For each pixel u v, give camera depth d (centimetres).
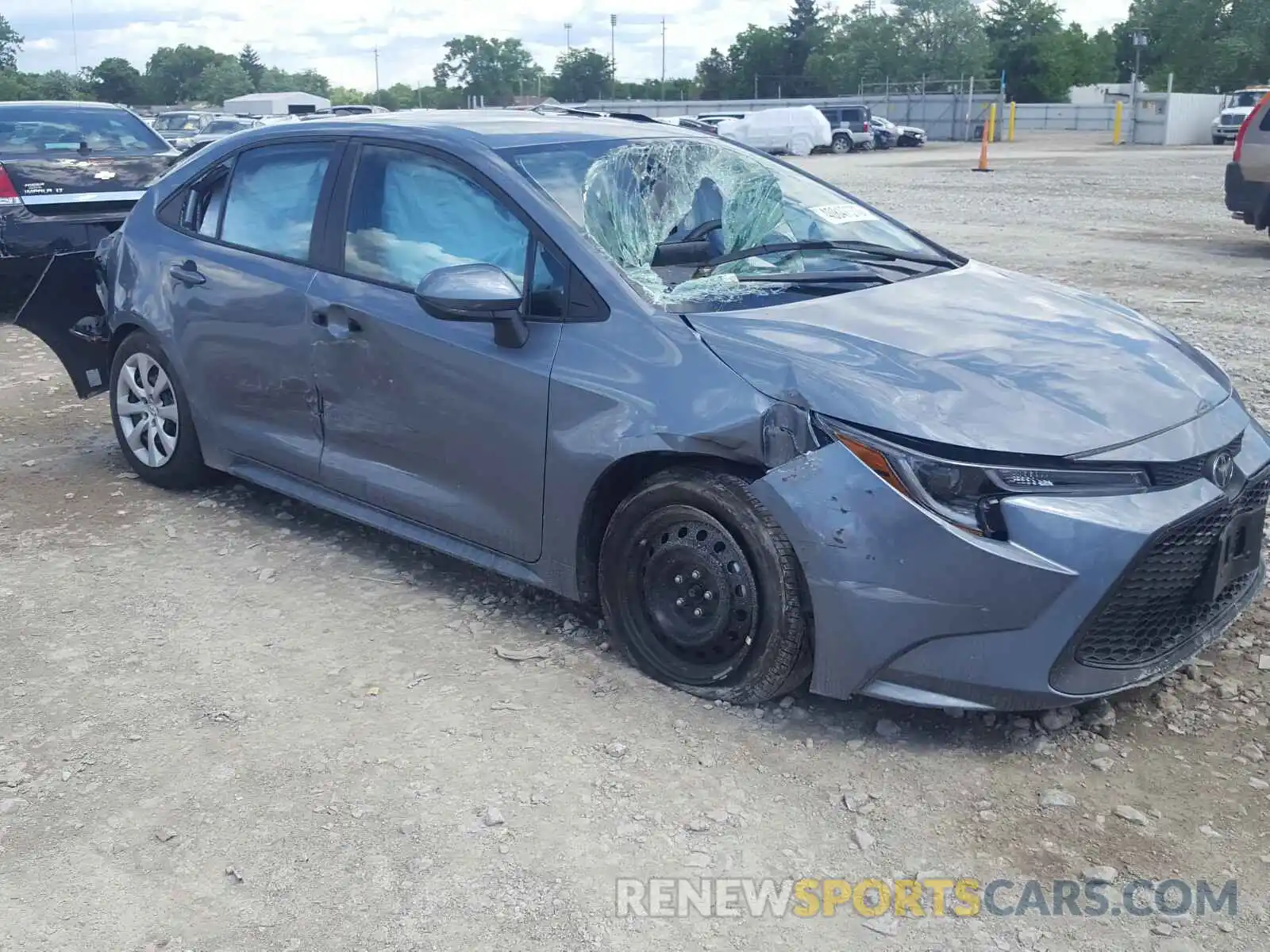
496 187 405
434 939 264
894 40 8575
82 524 513
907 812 308
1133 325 398
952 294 401
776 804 311
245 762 331
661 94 10875
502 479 394
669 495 350
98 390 608
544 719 352
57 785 322
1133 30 8969
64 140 1027
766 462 328
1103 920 269
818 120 4306
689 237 415
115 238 557
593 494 368
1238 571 349
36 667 386
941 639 315
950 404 322
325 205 459
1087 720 348
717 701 357
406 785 320
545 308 384
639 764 328
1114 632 324
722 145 470
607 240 391
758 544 333
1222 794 314
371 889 280
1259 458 360
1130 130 4659
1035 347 359
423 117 472
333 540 494
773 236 438
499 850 294
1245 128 1301
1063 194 2020
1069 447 314
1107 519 309
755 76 12200
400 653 394
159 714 357
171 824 304
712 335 353
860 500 316
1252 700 359
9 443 637
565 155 423
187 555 478
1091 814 306
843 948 262
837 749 335
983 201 1919
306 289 452
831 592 320
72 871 288
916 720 349
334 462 455
